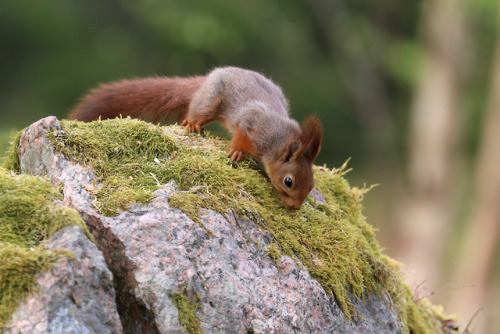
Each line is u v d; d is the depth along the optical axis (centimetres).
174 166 733
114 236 623
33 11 3003
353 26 3716
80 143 711
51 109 2853
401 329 813
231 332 617
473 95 3550
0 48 2919
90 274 559
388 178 3503
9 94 2866
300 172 803
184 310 603
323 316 684
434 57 3416
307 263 720
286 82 3388
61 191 669
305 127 833
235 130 921
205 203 691
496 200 2911
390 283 815
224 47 3141
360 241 817
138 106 1033
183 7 3145
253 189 781
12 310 523
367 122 3616
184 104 1031
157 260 617
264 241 701
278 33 3372
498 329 2772
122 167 711
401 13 3847
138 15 3156
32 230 589
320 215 810
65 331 523
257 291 651
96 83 2955
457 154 3366
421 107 3419
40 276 538
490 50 3538
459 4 3366
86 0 3150
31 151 716
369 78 3672
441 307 1117
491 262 2886
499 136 2966
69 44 3027
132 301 606
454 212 3334
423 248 3188
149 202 662
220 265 643
